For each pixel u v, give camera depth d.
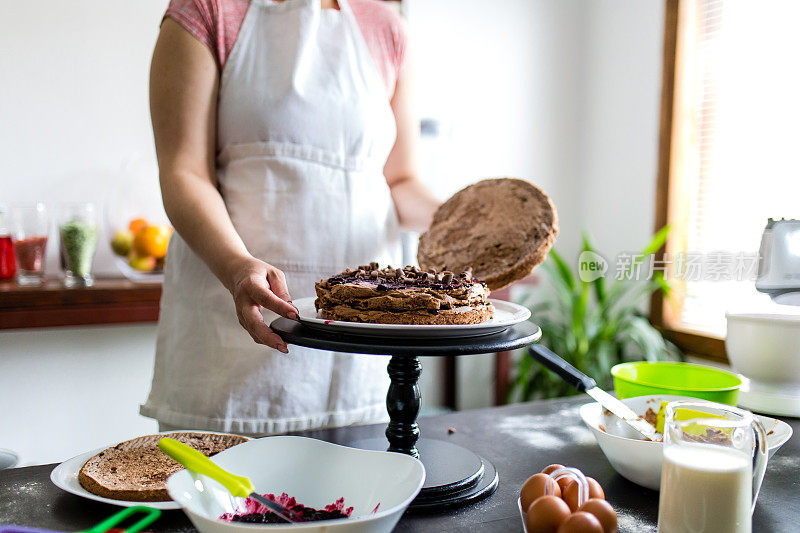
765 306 2.03
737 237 2.18
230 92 1.11
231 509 0.66
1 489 0.74
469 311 0.79
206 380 1.11
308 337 0.71
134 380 1.99
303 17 1.14
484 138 2.59
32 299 1.62
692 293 2.34
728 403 0.92
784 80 2.03
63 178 1.90
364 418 1.21
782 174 2.03
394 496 0.64
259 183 1.12
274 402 1.12
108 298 1.70
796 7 1.98
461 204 1.16
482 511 0.71
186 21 1.06
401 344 0.68
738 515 0.58
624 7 2.57
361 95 1.18
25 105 1.84
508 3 2.61
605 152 2.69
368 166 1.21
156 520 0.67
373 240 1.21
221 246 0.89
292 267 1.14
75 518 0.67
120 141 1.97
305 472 0.71
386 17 1.25
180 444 0.67
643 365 1.11
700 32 2.32
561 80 2.75
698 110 2.33
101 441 1.96
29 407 1.85
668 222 2.39
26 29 1.82
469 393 2.59
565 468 0.68
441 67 2.47
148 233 1.81
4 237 1.74
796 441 0.96
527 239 1.02
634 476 0.77
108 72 1.93
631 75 2.55
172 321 1.16
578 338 2.36
